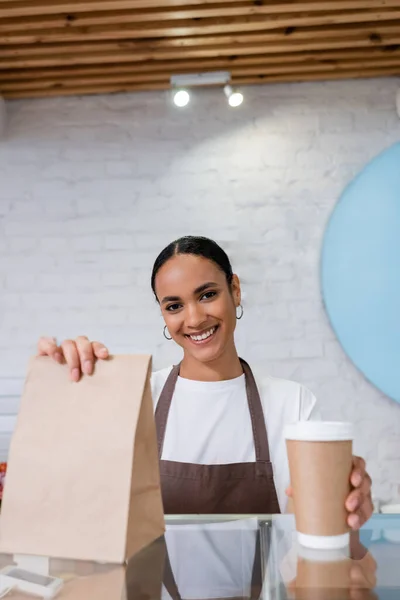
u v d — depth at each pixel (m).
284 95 3.17
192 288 1.47
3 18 2.59
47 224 3.14
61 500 0.68
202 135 3.17
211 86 3.19
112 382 0.73
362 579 0.57
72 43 2.78
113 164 3.17
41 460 0.71
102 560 0.64
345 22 2.65
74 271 3.10
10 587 0.56
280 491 1.53
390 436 2.93
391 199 3.02
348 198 3.04
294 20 2.59
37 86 3.10
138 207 3.14
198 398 1.60
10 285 3.11
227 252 3.07
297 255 3.06
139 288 3.07
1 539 0.68
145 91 3.21
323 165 3.12
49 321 3.07
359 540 0.74
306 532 0.71
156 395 1.68
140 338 3.04
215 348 1.51
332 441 0.72
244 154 3.14
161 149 3.17
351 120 3.14
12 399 3.00
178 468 1.48
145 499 0.71
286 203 3.10
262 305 3.03
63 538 0.67
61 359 0.76
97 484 0.68
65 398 0.73
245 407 1.60
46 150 3.20
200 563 0.62
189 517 0.85
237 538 0.73
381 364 2.93
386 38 2.77
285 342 3.00
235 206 3.11
